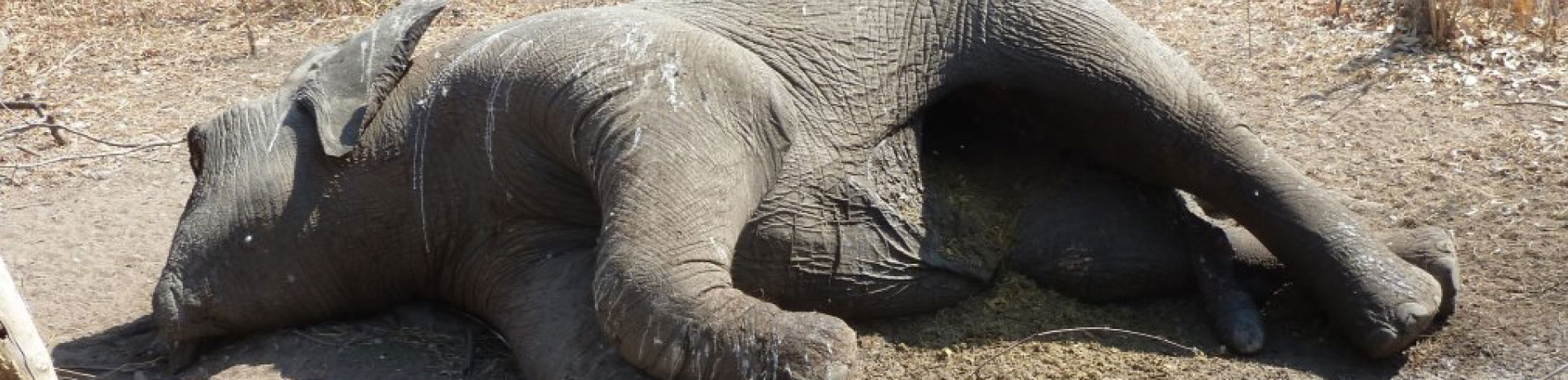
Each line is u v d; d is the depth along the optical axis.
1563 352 5.20
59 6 10.94
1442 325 5.43
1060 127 5.75
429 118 5.22
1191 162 5.55
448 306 5.66
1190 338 5.46
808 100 5.37
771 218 5.20
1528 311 5.48
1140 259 5.66
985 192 5.83
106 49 9.93
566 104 4.90
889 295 5.41
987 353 5.29
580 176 5.11
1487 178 6.72
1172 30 9.12
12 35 10.20
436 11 5.45
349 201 5.27
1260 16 9.23
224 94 8.98
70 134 8.39
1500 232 6.14
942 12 5.63
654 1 5.57
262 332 5.51
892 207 5.48
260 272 5.31
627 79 4.86
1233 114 5.61
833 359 4.38
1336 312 5.28
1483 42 8.38
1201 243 5.64
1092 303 5.71
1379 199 6.62
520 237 5.22
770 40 5.41
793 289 5.32
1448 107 7.60
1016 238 5.72
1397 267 5.23
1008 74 5.61
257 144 5.38
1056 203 5.73
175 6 10.94
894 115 5.54
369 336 5.51
